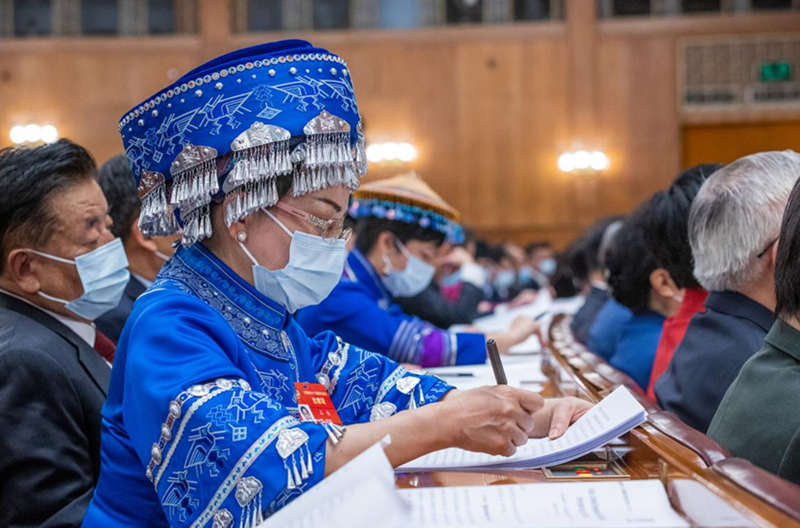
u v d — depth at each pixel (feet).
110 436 4.69
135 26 49.80
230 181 4.72
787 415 4.65
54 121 49.34
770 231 5.98
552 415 5.42
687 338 6.53
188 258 4.98
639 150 50.03
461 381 8.64
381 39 50.42
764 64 49.42
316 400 5.14
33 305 6.80
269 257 4.92
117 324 8.78
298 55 4.88
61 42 49.42
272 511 3.97
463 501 4.10
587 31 50.06
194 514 4.04
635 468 4.74
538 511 3.92
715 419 5.16
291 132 4.73
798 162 6.12
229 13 49.73
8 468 5.79
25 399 5.96
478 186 50.47
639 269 10.16
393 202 11.95
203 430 4.09
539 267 43.62
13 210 6.70
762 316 6.15
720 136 50.14
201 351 4.35
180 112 4.81
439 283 19.02
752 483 3.44
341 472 3.52
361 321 10.55
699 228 6.37
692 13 49.96
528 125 50.31
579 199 50.19
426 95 50.44
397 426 4.27
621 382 6.69
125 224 8.93
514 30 50.31
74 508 5.79
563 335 12.03
